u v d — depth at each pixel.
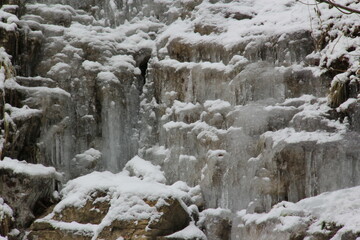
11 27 22.69
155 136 24.03
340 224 17.17
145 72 25.61
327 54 21.14
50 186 21.66
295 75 21.34
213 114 22.02
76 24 25.38
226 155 21.23
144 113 24.47
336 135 19.59
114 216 19.41
